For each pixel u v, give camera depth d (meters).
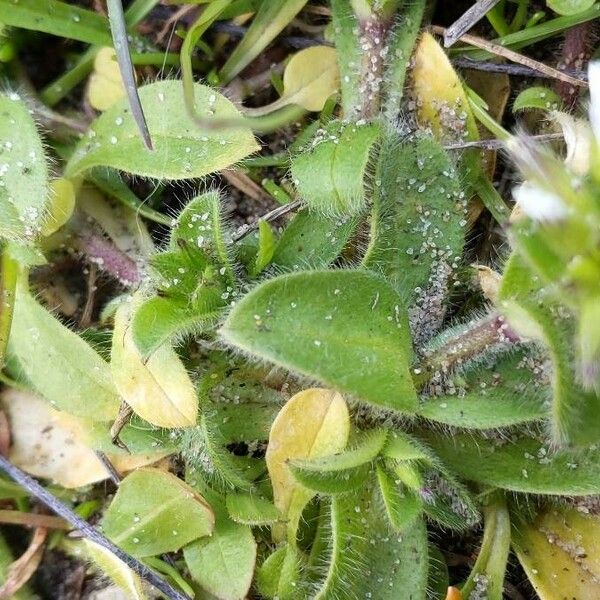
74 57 0.13
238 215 0.13
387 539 0.12
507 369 0.12
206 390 0.12
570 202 0.09
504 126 0.13
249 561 0.12
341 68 0.13
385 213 0.12
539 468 0.12
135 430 0.12
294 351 0.10
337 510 0.12
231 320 0.10
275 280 0.11
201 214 0.12
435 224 0.12
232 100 0.13
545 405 0.11
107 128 0.12
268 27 0.13
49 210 0.12
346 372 0.11
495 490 0.12
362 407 0.12
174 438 0.12
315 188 0.12
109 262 0.13
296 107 0.13
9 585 0.13
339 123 0.12
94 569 0.13
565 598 0.12
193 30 0.12
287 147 0.13
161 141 0.12
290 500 0.12
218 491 0.12
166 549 0.12
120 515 0.12
